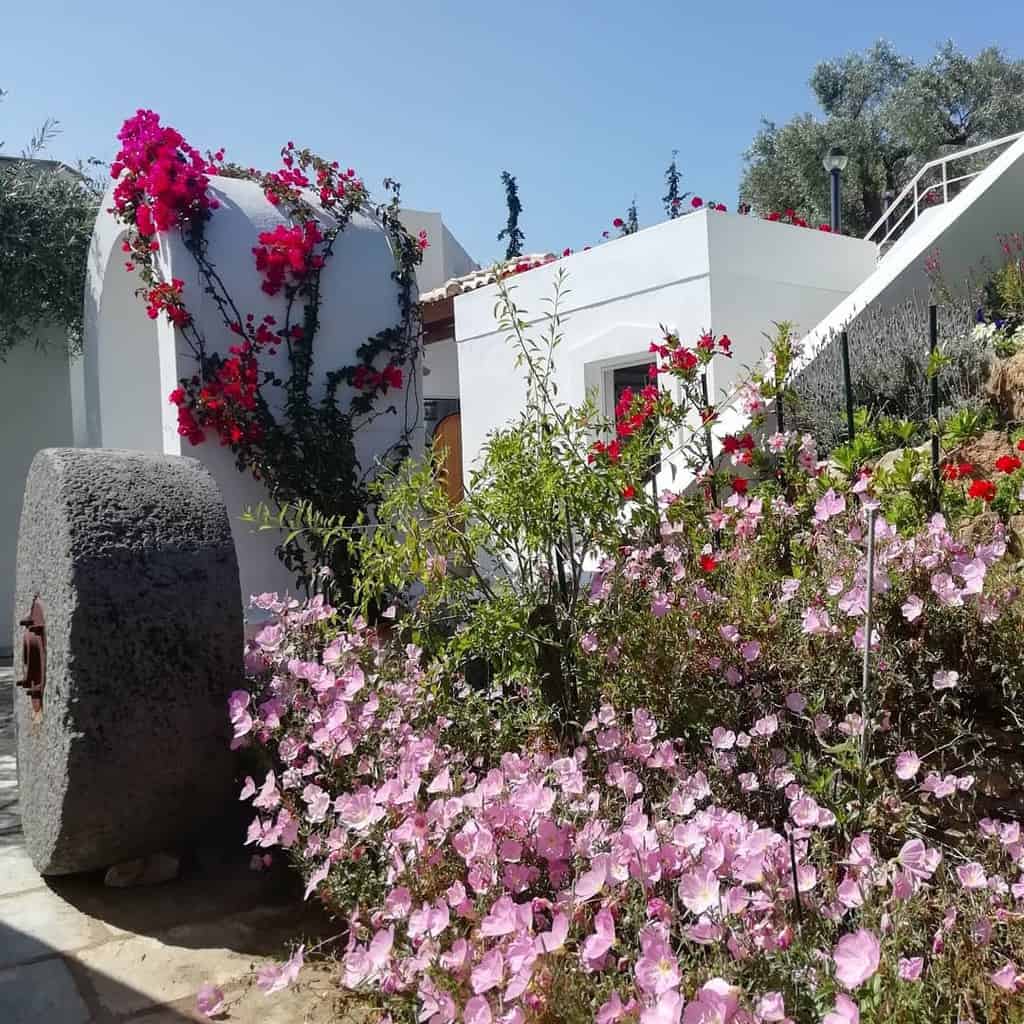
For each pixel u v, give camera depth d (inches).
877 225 422.3
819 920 71.9
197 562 107.1
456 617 131.8
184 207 199.0
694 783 89.3
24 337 319.6
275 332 207.5
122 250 229.3
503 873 79.8
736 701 107.9
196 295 199.8
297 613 134.3
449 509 119.2
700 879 69.8
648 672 111.1
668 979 58.9
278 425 203.5
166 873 114.0
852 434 172.7
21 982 91.0
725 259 273.6
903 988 59.2
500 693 120.6
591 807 86.7
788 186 828.0
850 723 98.5
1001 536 125.3
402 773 90.9
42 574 118.1
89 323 261.3
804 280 294.4
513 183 773.9
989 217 294.7
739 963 64.7
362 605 131.9
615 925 73.2
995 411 200.2
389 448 220.1
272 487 200.2
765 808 98.3
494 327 340.8
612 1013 58.3
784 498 157.3
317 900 106.1
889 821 91.0
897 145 813.2
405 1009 74.4
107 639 100.1
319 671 113.6
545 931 75.5
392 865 84.8
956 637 110.0
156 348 260.4
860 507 130.3
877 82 863.1
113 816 102.3
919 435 180.1
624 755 101.2
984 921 68.4
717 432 227.1
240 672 108.5
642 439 138.0
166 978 91.5
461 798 84.2
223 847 123.2
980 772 101.7
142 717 101.2
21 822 140.7
